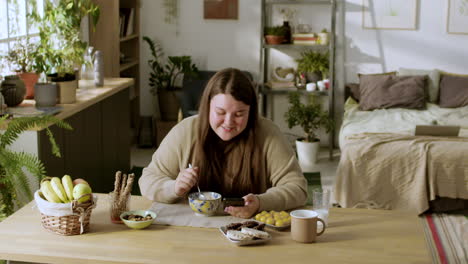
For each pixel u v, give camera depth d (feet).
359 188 14.88
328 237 6.72
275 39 21.21
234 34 22.38
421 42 21.61
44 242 6.40
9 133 8.69
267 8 22.08
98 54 14.34
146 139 21.47
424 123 18.25
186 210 7.50
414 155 14.66
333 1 20.68
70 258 6.06
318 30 22.00
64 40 15.06
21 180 8.83
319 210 7.02
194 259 6.07
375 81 20.57
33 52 12.71
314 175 18.67
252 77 21.72
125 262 5.99
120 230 6.81
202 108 7.61
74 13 15.44
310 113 20.15
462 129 17.78
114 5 18.84
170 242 6.49
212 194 7.55
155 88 22.81
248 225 6.79
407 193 14.66
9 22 13.74
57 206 6.49
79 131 12.59
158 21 22.56
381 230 6.95
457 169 14.43
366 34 21.80
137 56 22.56
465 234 13.57
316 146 20.06
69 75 12.14
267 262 6.03
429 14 21.43
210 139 7.76
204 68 22.71
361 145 15.03
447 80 20.56
